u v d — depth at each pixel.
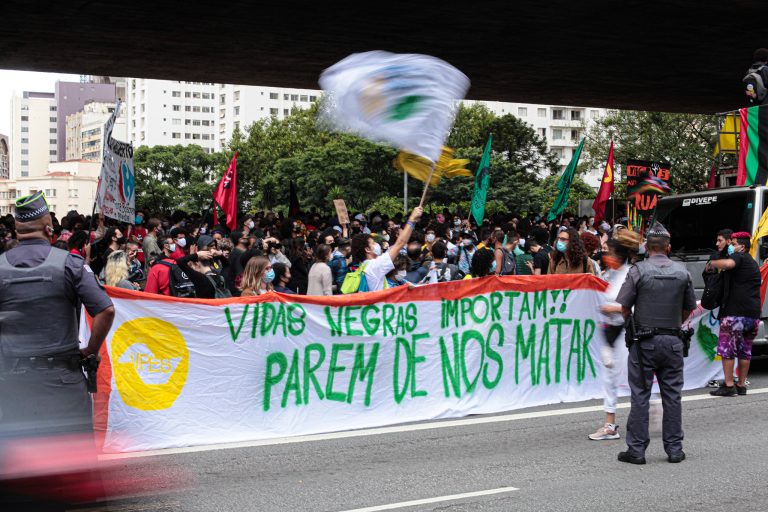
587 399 9.79
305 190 60.22
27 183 186.62
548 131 119.19
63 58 24.58
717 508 5.61
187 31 20.97
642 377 6.89
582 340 9.76
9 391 4.52
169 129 192.62
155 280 9.30
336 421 8.12
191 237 13.71
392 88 8.01
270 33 21.31
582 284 9.75
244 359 7.69
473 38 22.03
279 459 6.91
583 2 18.58
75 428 4.62
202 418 7.50
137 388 7.26
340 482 6.21
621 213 25.80
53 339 4.68
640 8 19.11
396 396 8.46
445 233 15.16
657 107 35.12
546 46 23.08
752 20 20.28
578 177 68.62
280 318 7.87
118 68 26.41
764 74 16.11
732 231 11.51
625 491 6.01
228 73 27.48
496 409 9.08
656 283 6.88
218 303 7.59
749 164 14.99
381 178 58.53
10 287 4.64
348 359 8.20
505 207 58.88
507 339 9.20
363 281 8.75
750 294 9.80
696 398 9.80
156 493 5.88
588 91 30.94
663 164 19.48
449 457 6.99
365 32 21.31
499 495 5.89
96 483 4.59
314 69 26.55
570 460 6.92
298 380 7.95
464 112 70.56
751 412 8.91
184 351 7.45
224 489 6.01
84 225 15.28
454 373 8.82
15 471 4.36
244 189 77.50
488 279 9.08
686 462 6.87
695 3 18.75
